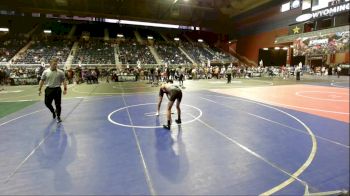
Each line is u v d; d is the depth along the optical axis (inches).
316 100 468.8
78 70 955.3
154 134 248.8
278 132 254.7
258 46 1582.2
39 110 377.1
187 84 845.8
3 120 312.0
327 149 201.5
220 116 331.0
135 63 1450.5
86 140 231.0
